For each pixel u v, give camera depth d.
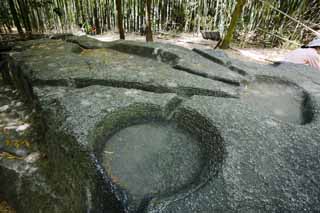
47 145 1.16
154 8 4.96
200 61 1.85
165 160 0.96
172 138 1.08
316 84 1.68
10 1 3.45
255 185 0.79
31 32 4.15
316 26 4.21
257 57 3.55
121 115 1.13
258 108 1.29
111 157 0.96
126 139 1.06
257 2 4.16
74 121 1.04
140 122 1.16
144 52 2.02
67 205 1.00
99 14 4.88
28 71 1.58
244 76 1.70
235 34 4.54
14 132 1.42
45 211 1.07
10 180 1.20
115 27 5.12
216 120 1.09
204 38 4.79
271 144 0.97
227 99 1.28
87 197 0.89
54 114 1.13
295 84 1.66
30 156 1.25
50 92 1.34
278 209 0.73
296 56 2.63
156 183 0.85
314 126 1.13
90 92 1.27
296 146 0.98
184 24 5.24
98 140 1.00
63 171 1.02
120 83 1.42
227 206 0.73
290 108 1.42
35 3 4.12
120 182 0.85
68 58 1.81
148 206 0.73
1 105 1.73
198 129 1.10
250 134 1.02
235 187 0.78
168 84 1.40
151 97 1.24
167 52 1.92
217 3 4.67
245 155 0.91
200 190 0.78
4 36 3.86
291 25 4.22
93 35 4.86
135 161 0.94
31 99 1.53
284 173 0.85
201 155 0.99
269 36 4.32
